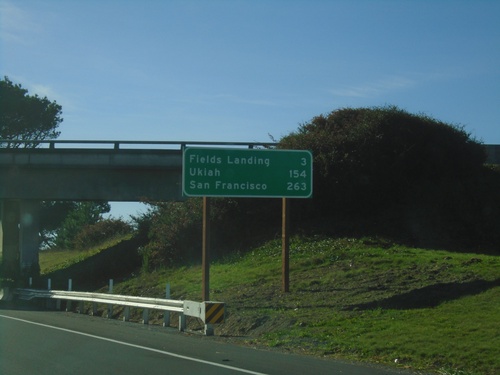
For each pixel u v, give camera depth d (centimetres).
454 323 1473
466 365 1189
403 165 3086
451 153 3212
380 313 1677
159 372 1136
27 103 6762
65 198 3600
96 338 1605
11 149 3541
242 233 3123
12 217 4188
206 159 2133
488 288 1745
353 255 2498
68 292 2605
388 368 1204
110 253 3950
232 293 2264
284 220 2180
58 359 1270
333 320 1661
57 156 3544
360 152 3056
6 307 2884
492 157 3828
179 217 3166
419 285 1906
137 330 1814
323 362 1269
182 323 1830
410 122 3170
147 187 3572
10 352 1359
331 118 3322
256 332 1727
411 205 3019
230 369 1173
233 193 2139
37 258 3775
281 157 2191
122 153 3519
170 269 3058
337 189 3023
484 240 2797
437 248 2658
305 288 2147
